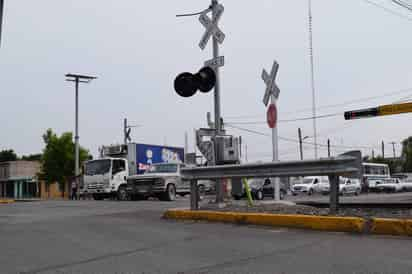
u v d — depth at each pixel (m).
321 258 6.07
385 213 9.25
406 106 15.48
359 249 6.55
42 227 9.88
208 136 13.04
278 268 5.62
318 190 44.22
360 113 16.38
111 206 16.25
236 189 12.08
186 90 12.27
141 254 6.66
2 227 9.93
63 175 48.25
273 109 12.16
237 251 6.70
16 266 6.11
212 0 12.75
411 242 6.98
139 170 28.14
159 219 10.94
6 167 65.12
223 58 12.45
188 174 11.17
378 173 56.53
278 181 13.12
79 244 7.61
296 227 8.66
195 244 7.35
